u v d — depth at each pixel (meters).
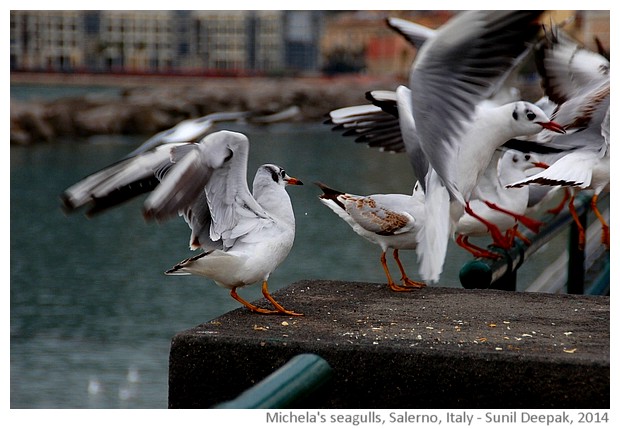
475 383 3.58
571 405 3.50
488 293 5.12
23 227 28.27
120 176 4.27
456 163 4.69
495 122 5.32
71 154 47.00
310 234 25.89
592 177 6.25
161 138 4.67
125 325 16.80
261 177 4.91
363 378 3.68
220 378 3.81
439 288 5.32
